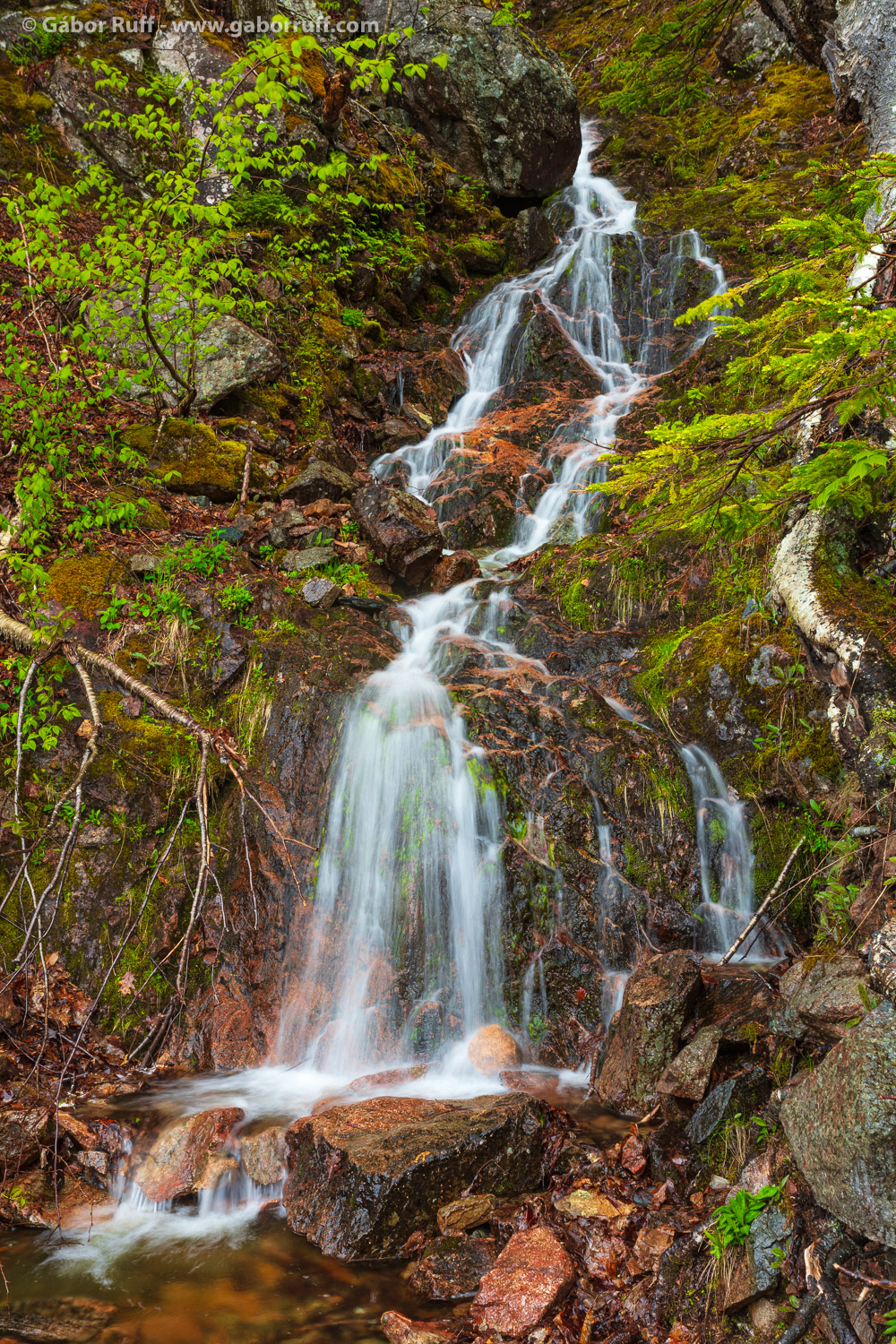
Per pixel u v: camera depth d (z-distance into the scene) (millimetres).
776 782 5234
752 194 11453
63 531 6227
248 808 5277
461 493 8641
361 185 10812
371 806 5223
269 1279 3268
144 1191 3762
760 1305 2707
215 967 4953
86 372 7262
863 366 2826
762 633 5852
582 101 15445
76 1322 3059
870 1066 2549
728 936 4961
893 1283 2459
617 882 5055
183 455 7250
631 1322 2914
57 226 6742
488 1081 4395
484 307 11109
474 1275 3203
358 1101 4008
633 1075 3988
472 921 4961
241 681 5750
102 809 5211
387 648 6246
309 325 9344
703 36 10805
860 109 7871
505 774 5277
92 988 4816
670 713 5840
